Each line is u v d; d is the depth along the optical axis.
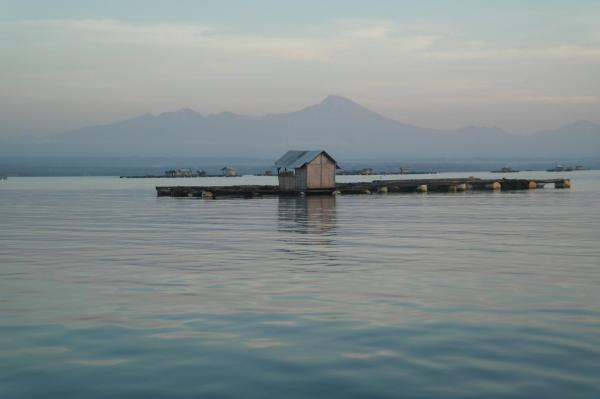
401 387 8.45
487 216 38.53
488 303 13.31
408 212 42.38
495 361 9.45
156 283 16.08
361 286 15.37
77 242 26.11
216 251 22.56
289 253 21.75
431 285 15.44
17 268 18.86
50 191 92.25
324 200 58.78
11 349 10.30
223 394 8.29
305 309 12.88
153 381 8.79
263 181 156.62
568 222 33.91
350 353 9.89
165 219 38.62
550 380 8.66
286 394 8.27
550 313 12.38
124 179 191.25
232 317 12.27
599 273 17.11
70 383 8.76
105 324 11.84
